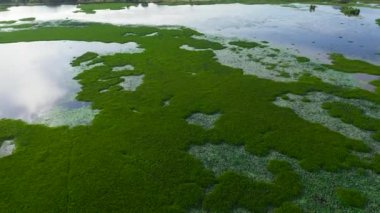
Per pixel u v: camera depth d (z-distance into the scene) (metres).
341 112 35.72
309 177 26.22
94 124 33.94
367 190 24.91
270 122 33.78
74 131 32.78
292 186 25.14
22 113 37.50
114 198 24.20
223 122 33.84
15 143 31.30
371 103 37.84
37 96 41.56
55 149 29.92
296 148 29.64
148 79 44.69
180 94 40.06
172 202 23.88
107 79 45.25
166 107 37.19
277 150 29.59
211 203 23.77
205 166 27.67
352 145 29.98
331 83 43.16
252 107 36.78
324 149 29.44
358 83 43.38
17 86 44.66
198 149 29.91
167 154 28.97
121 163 27.88
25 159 28.56
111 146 30.17
